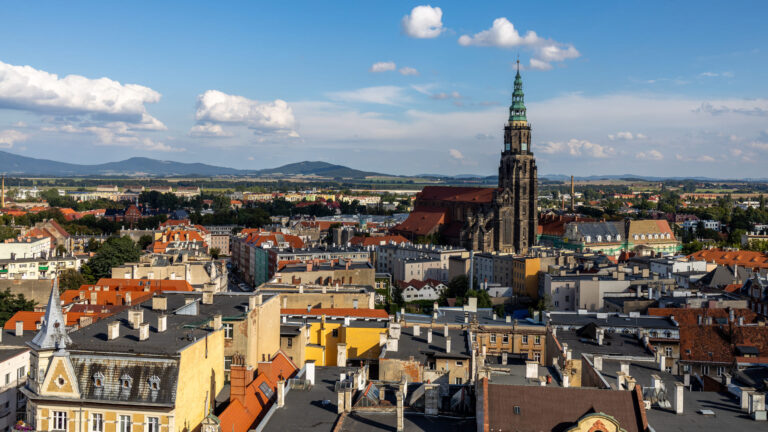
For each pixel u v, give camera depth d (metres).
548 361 140.88
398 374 108.38
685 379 106.00
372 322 138.62
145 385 80.25
